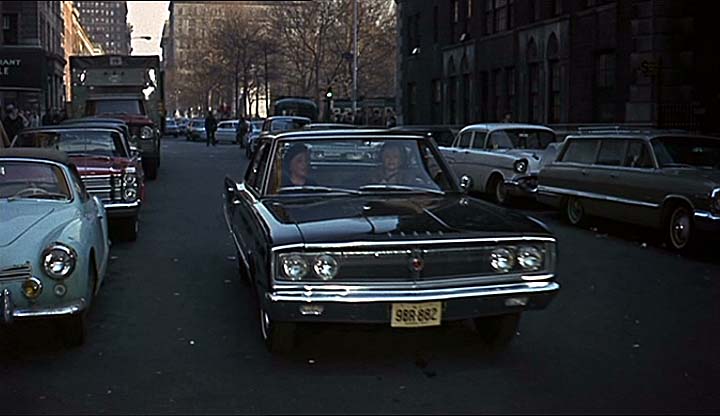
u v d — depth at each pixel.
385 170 7.79
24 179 8.16
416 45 38.66
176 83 97.50
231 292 9.11
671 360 6.61
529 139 18.17
